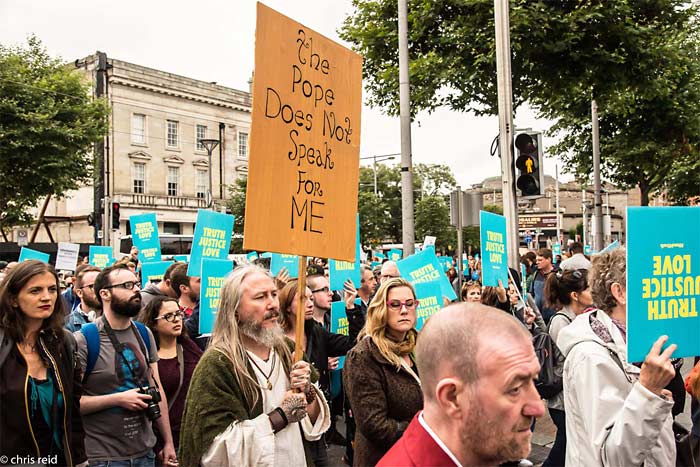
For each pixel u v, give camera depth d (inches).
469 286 283.0
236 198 1485.0
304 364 120.0
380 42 524.1
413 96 507.5
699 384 122.1
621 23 448.8
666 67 493.0
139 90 1829.5
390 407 137.4
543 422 283.6
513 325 65.1
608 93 494.3
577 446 105.9
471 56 473.1
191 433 109.5
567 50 458.0
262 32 121.0
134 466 155.9
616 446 93.4
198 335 230.2
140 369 164.1
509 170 356.2
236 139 2081.7
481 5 462.0
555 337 186.5
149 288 245.4
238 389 113.4
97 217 1235.9
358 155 143.3
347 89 140.6
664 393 95.7
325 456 187.6
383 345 138.9
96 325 164.9
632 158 693.3
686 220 99.7
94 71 1748.3
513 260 351.6
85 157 1211.9
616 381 102.3
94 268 242.4
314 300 236.5
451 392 63.9
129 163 1813.5
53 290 132.4
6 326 127.6
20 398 125.1
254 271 122.4
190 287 257.9
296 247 125.3
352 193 139.9
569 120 753.0
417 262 284.0
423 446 65.5
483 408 62.0
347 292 271.3
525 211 2427.4
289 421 112.8
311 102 131.0
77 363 143.8
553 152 811.4
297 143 127.2
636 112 652.1
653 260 97.2
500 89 359.9
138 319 189.5
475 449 63.2
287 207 124.2
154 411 161.5
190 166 1968.5
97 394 157.9
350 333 265.9
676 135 645.9
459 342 63.7
